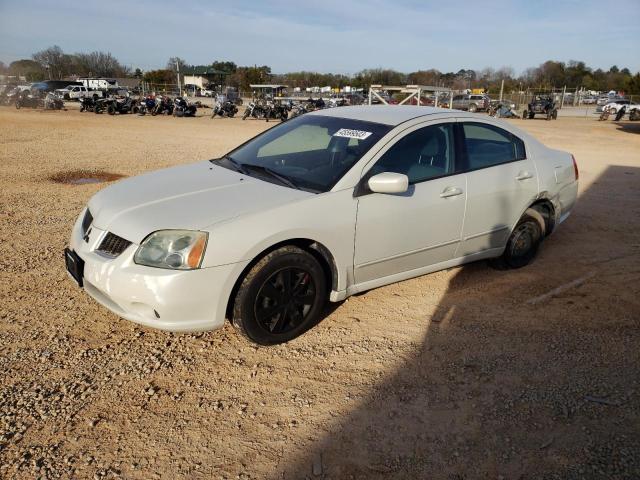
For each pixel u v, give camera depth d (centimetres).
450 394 311
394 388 316
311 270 353
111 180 923
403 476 250
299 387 314
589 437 278
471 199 430
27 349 342
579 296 445
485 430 282
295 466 254
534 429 283
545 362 346
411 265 412
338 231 357
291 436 274
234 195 355
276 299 344
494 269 502
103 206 362
